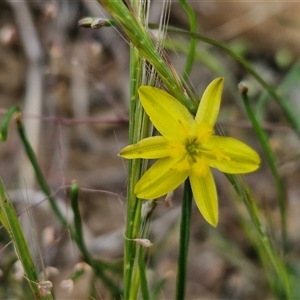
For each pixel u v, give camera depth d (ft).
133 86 0.61
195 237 1.03
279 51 1.16
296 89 1.10
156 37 0.62
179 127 0.62
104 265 0.75
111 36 1.16
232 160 0.63
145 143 0.62
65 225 0.77
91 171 1.10
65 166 1.07
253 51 1.22
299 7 1.20
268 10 1.21
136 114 0.62
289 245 0.86
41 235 0.89
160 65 0.61
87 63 1.08
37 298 0.61
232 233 1.02
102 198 1.07
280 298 0.78
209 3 1.22
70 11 1.13
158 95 0.62
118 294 0.76
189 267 1.01
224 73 1.02
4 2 1.18
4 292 0.78
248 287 0.97
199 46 1.08
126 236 0.63
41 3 1.14
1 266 0.79
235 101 1.09
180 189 1.03
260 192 1.04
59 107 1.12
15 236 0.60
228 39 1.22
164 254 0.98
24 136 0.73
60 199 0.97
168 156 0.62
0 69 1.16
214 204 0.63
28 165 1.01
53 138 1.08
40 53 1.09
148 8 0.61
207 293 0.98
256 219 0.67
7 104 1.13
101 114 1.14
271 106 1.11
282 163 1.01
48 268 0.74
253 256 1.00
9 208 0.60
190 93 0.63
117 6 0.59
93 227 1.04
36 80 1.08
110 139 1.14
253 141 1.08
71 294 0.89
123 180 1.09
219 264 1.01
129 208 0.62
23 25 1.12
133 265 0.63
